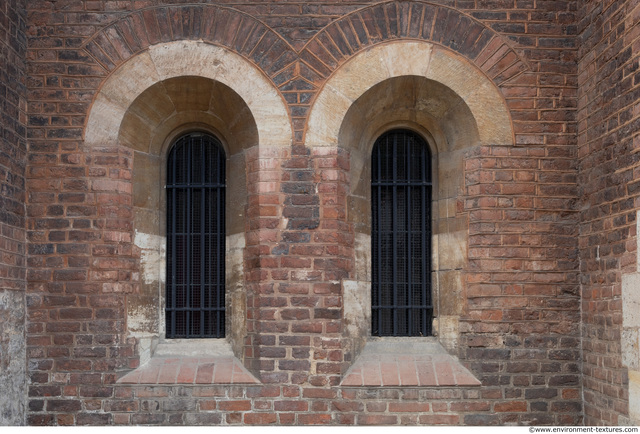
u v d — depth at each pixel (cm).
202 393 599
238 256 635
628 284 509
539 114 616
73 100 615
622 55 530
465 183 622
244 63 620
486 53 618
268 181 611
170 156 665
